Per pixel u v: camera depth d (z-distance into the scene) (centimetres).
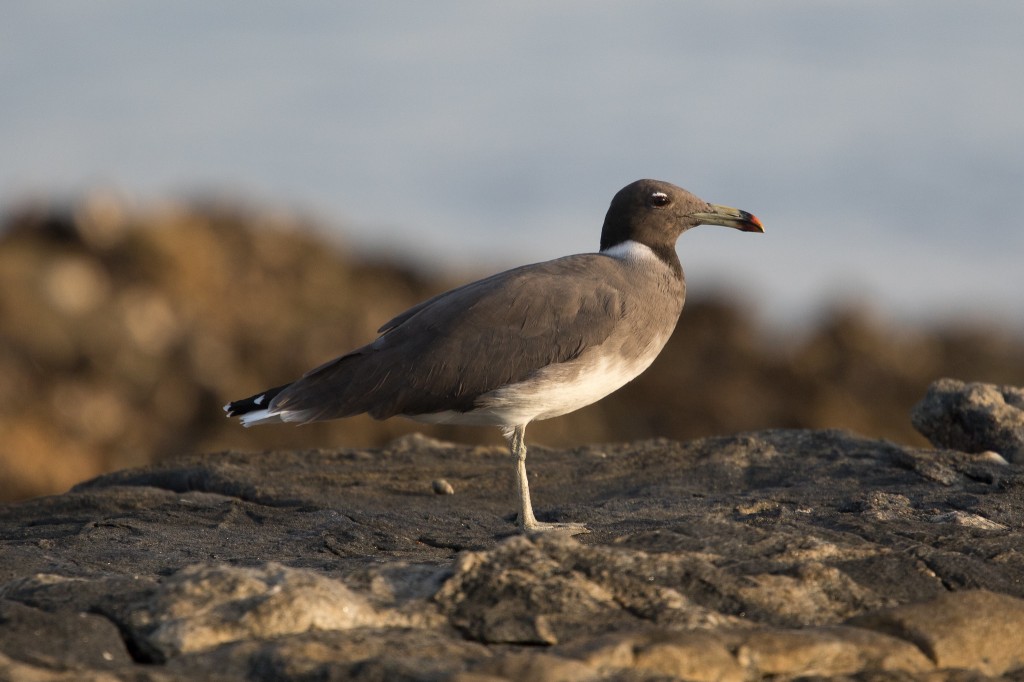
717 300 3800
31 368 3159
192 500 1308
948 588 931
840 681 771
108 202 3694
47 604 848
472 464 1514
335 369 1294
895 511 1173
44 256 3484
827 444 1476
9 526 1223
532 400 1248
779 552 978
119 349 3269
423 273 4003
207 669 753
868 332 3788
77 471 3000
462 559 884
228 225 3834
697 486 1357
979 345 3953
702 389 3525
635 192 1389
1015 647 821
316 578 841
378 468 1480
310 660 743
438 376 1243
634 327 1283
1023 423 1465
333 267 3850
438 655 763
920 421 1544
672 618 830
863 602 894
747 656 778
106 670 734
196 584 834
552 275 1291
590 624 820
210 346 3362
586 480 1417
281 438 3061
